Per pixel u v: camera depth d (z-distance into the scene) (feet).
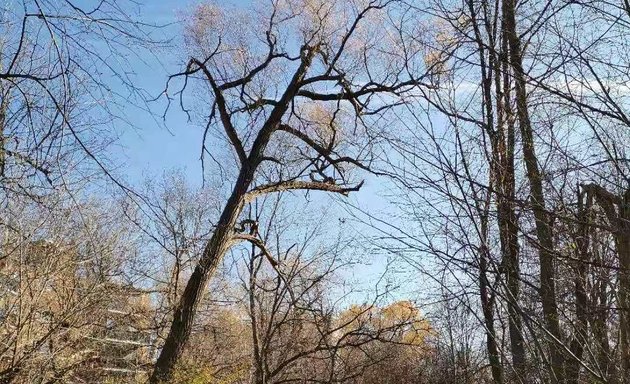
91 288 41.47
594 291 16.99
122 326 48.06
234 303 55.47
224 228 51.24
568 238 17.08
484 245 16.70
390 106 21.18
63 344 40.73
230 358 55.26
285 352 54.19
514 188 17.26
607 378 15.94
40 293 38.17
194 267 51.11
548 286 17.48
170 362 46.09
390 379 53.52
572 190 17.37
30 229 35.40
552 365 17.04
